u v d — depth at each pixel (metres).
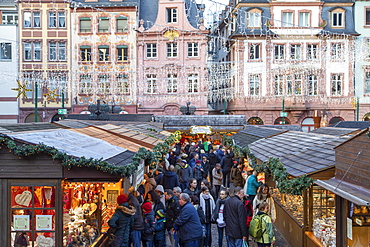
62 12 47.97
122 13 47.84
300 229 10.80
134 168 9.07
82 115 32.00
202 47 48.12
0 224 8.50
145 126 22.17
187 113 36.88
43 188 8.54
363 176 7.57
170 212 11.23
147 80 48.31
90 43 47.91
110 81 47.81
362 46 46.09
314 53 48.12
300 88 48.12
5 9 50.50
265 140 17.66
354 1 48.97
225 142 22.73
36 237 8.54
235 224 10.08
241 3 47.59
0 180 8.47
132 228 10.01
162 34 47.94
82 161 8.34
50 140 9.33
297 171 9.84
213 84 48.81
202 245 11.28
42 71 47.75
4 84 47.84
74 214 9.61
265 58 47.62
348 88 48.19
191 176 17.56
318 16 48.06
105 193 10.73
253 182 13.52
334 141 11.53
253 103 48.06
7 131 8.87
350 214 7.97
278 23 47.75
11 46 48.03
